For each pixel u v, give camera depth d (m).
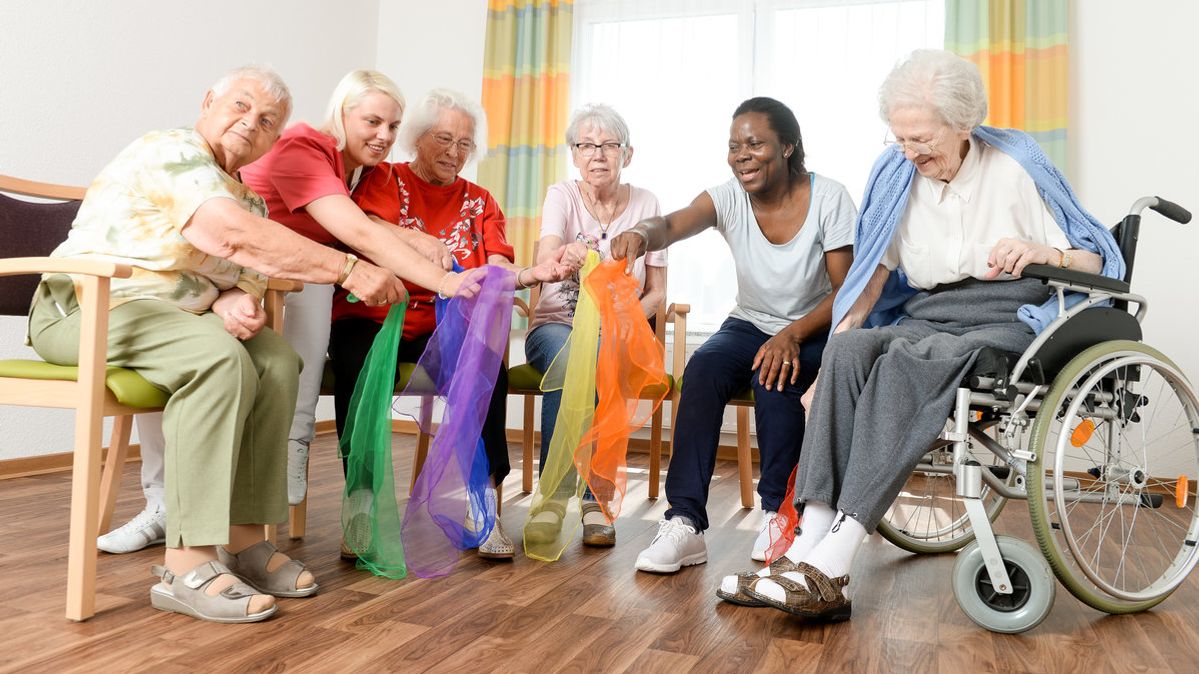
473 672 1.26
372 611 1.54
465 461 1.81
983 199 1.77
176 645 1.33
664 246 2.12
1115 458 1.76
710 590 1.76
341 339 2.08
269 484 1.62
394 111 2.06
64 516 2.25
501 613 1.56
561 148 4.34
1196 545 1.74
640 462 3.88
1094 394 1.67
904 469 1.54
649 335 1.96
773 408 2.01
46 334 1.57
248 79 1.60
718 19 4.21
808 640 1.46
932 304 1.82
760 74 4.11
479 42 4.66
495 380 1.86
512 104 4.41
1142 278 3.62
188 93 3.56
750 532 2.39
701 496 1.96
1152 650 1.46
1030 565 1.51
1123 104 3.69
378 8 4.83
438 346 1.86
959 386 1.56
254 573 1.61
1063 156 3.67
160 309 1.54
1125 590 1.79
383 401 1.80
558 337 2.34
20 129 2.90
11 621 1.42
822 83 4.04
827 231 2.18
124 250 1.56
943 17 3.90
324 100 4.41
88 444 1.42
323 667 1.26
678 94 4.24
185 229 1.54
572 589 1.73
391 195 2.23
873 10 3.99
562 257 2.03
